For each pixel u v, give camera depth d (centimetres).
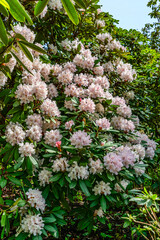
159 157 331
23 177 208
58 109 251
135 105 378
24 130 219
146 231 265
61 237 255
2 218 168
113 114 289
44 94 217
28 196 185
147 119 375
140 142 296
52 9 303
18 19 80
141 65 450
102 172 210
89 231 220
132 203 330
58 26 341
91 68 285
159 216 303
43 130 238
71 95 254
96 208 211
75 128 231
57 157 211
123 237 257
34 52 249
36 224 180
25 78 226
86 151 199
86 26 335
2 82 196
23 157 197
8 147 201
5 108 234
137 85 382
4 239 234
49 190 208
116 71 334
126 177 208
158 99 394
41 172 208
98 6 315
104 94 264
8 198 303
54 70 263
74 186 192
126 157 216
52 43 341
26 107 215
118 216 304
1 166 211
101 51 345
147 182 345
